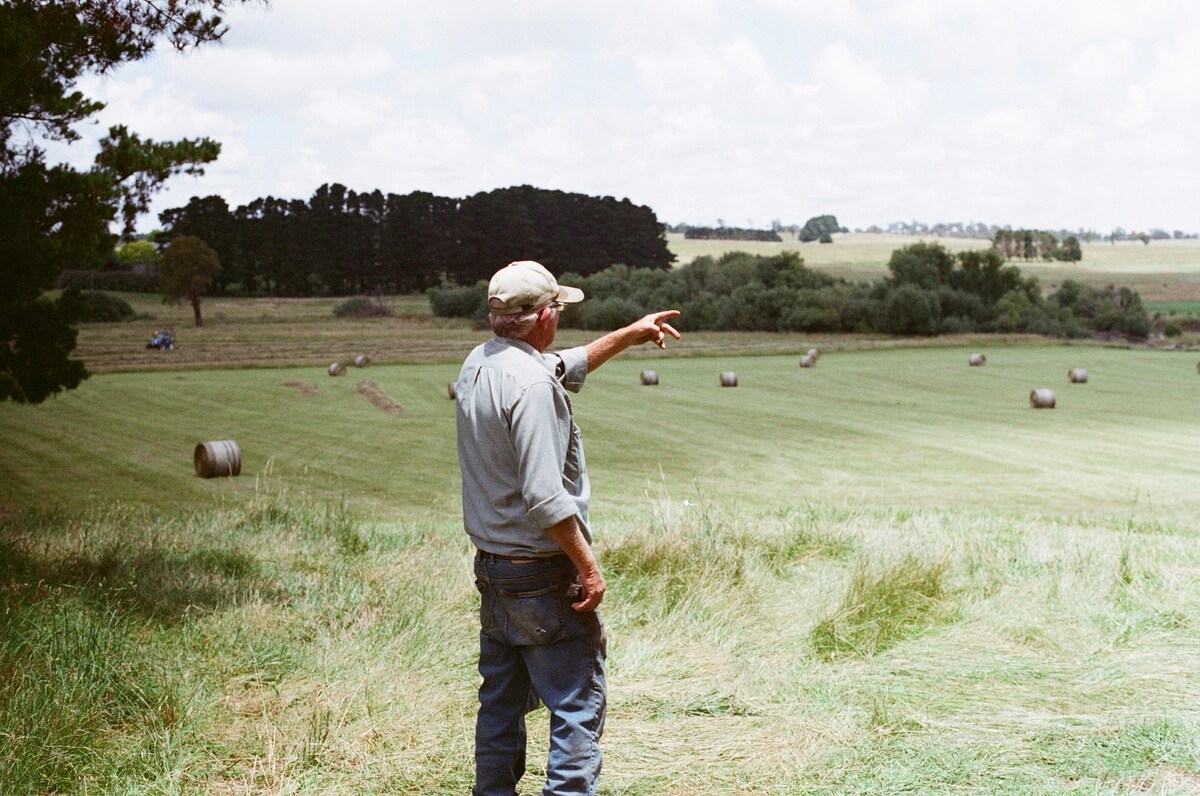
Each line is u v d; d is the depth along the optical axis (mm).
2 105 9742
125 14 7891
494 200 138125
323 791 2807
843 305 86062
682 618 4480
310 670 3777
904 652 3984
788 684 3627
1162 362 55562
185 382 43094
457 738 3154
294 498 10203
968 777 2773
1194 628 4223
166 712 3246
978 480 20656
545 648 2609
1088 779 2727
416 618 4418
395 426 30312
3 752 2852
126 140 13242
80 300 13906
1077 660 3832
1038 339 73938
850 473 21703
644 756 3035
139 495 19344
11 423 30484
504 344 2670
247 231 132625
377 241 136625
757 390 40969
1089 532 7516
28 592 4684
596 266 142125
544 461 2479
